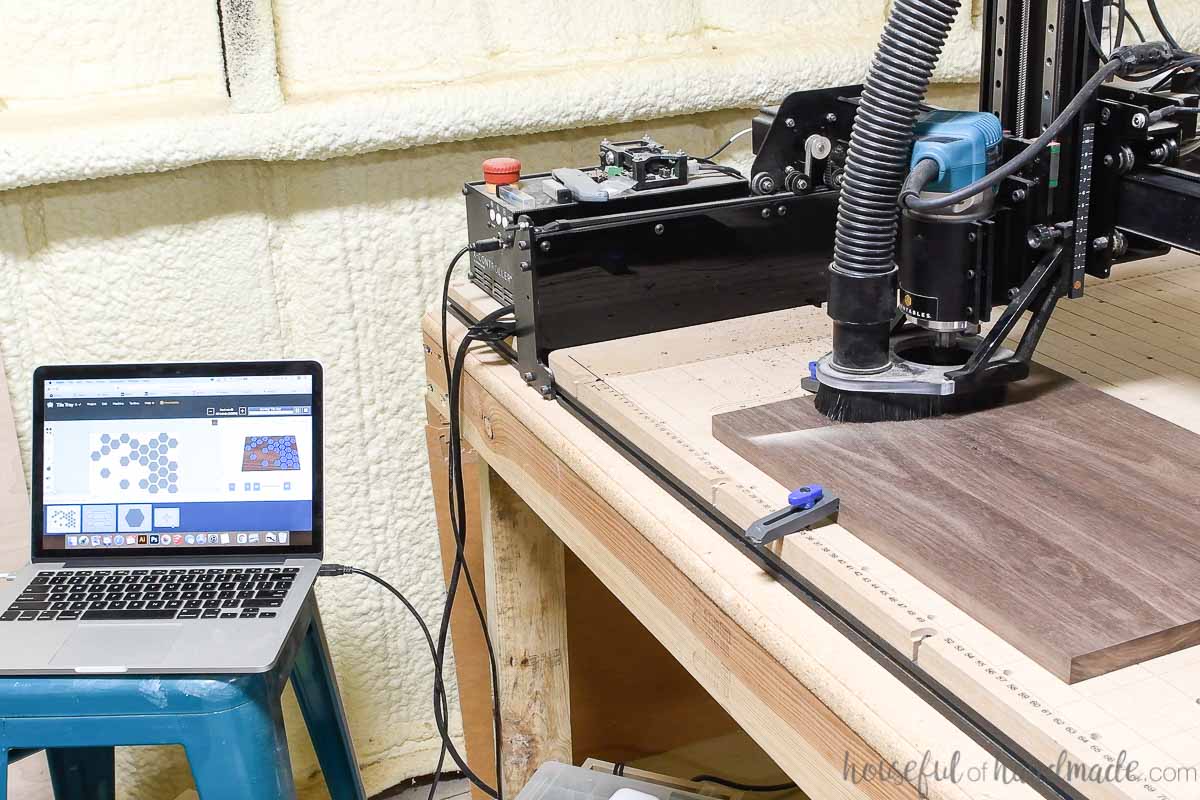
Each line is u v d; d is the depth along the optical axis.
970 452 0.91
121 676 1.14
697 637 0.92
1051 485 0.86
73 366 1.33
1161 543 0.77
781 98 1.60
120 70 1.42
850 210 0.94
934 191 0.92
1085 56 0.92
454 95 1.46
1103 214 0.95
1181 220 0.89
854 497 0.85
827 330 1.22
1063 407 0.99
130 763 1.66
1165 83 0.93
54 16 1.38
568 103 1.51
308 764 1.78
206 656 1.15
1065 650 0.67
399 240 1.55
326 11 1.46
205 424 1.34
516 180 1.27
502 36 1.54
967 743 0.68
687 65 1.55
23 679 1.14
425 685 1.81
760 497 0.88
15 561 1.51
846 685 0.73
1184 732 0.63
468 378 1.31
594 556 1.08
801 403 1.03
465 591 1.61
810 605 0.81
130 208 1.42
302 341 1.57
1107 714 0.65
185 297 1.49
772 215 1.22
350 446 1.64
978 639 0.71
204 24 1.44
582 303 1.18
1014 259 0.97
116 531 1.34
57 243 1.42
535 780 1.46
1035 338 0.99
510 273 1.22
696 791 1.56
